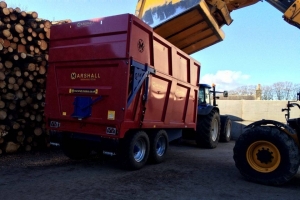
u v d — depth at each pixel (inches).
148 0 285.9
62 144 225.0
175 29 283.6
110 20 196.5
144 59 206.2
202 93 372.2
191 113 301.1
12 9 262.5
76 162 231.6
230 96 758.5
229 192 169.9
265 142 187.8
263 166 189.0
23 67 265.6
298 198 162.7
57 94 219.0
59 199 145.5
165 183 182.9
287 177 179.3
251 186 183.2
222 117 425.1
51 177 184.7
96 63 200.2
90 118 201.3
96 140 205.0
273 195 166.7
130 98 193.2
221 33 308.0
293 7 224.4
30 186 164.6
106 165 223.6
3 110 251.6
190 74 285.3
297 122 195.9
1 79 248.1
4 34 251.3
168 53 241.8
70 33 214.1
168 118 249.0
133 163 206.2
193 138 353.7
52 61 221.9
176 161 256.4
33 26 277.7
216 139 364.8
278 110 459.8
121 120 189.0
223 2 274.1
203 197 159.5
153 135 234.2
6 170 198.5
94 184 173.0
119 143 201.2
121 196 154.5
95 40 203.0
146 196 156.7
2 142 248.4
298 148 183.2
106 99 196.1
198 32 295.1
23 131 266.5
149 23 278.8
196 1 254.7
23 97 270.1
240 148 195.9
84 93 204.8
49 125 224.5
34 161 230.2
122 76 190.2
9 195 148.6
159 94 231.6
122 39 191.5
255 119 475.8
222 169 229.1
